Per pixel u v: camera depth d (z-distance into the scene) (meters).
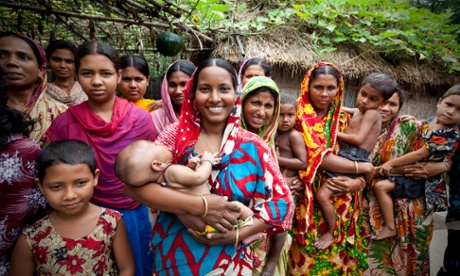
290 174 2.45
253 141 1.57
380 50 5.43
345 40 5.35
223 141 1.54
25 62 1.96
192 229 1.43
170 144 1.61
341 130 2.69
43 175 1.45
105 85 1.90
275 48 4.80
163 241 1.52
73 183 1.46
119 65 2.02
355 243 2.62
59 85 3.11
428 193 2.74
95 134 1.95
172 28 3.19
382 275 2.96
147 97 5.71
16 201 1.52
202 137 1.59
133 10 2.98
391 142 2.94
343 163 2.37
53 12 2.81
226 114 1.51
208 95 1.47
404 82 5.79
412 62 5.67
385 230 2.85
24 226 1.59
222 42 4.73
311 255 2.49
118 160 1.41
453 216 2.53
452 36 5.85
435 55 5.80
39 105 2.19
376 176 2.90
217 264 1.46
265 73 2.98
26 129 1.60
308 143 2.37
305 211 2.42
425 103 6.13
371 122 2.46
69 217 1.53
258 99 1.97
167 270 1.50
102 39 4.12
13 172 1.48
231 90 1.50
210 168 1.45
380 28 5.70
